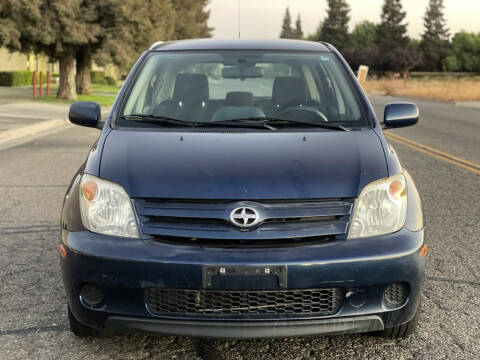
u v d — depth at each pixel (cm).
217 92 419
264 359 314
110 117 374
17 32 2156
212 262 278
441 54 10406
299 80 420
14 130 1317
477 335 343
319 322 285
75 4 2205
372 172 310
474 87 3781
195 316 287
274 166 309
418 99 3594
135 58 2486
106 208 300
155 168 310
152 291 289
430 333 345
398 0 10094
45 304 387
